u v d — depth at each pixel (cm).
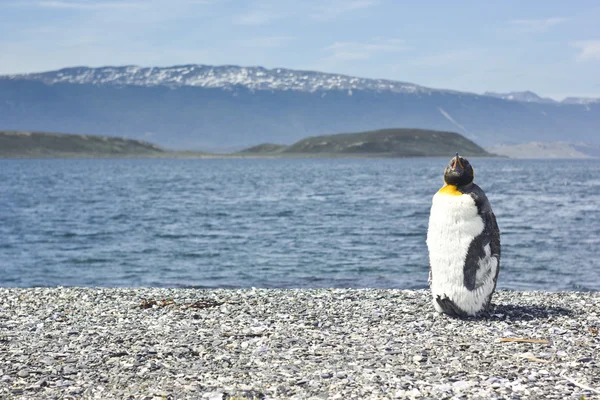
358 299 1628
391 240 4278
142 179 15325
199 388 915
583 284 2731
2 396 888
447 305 1370
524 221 5366
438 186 11800
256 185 12394
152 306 1539
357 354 1084
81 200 8362
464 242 1344
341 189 10844
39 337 1218
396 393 878
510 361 1030
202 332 1251
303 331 1252
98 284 2814
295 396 877
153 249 3941
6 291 1812
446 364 1016
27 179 14875
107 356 1081
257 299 1619
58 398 883
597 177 16150
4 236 4650
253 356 1080
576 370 977
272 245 4075
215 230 4966
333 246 4003
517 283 2767
